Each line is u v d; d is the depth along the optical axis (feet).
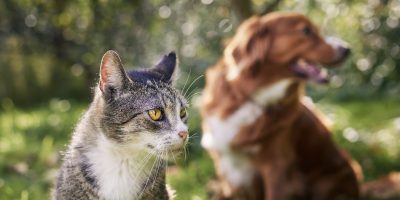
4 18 8.89
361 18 6.37
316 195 4.51
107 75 3.28
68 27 6.09
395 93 8.43
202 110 4.55
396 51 8.09
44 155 5.28
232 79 4.28
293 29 4.19
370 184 4.56
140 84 3.35
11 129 6.47
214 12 6.28
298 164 4.43
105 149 3.32
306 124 4.40
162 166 3.40
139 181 3.36
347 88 8.62
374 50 8.07
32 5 5.54
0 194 4.44
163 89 3.39
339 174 4.50
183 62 7.13
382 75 8.45
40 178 4.78
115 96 3.30
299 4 5.83
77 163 3.33
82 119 3.48
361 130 6.44
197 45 7.23
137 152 3.33
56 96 10.23
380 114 7.38
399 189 4.46
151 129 3.32
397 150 5.63
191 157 5.21
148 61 8.14
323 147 4.49
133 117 3.29
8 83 10.11
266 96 4.21
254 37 4.23
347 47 4.24
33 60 10.35
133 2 5.37
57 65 10.43
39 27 9.19
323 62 4.21
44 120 7.02
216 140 4.37
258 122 4.23
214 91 4.42
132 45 7.98
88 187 3.32
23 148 5.58
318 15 6.18
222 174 4.49
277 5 5.61
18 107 9.48
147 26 7.23
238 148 4.31
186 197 4.46
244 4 5.29
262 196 4.51
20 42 9.93
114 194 3.34
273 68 4.20
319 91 7.75
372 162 5.30
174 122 3.35
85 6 5.35
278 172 4.33
